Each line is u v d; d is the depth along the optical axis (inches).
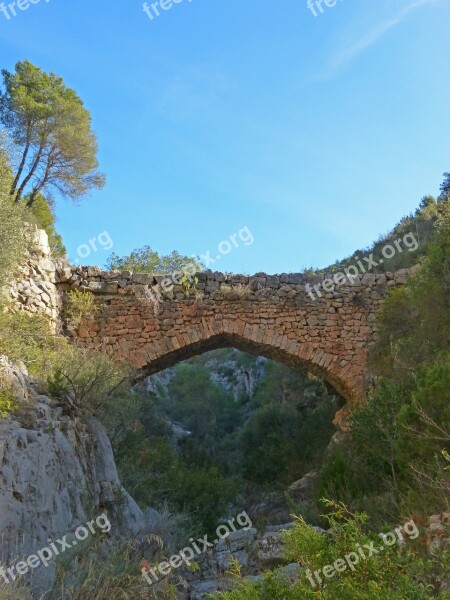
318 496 411.8
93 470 319.6
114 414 407.5
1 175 428.5
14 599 180.1
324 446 781.9
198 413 1198.3
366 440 419.8
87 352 473.7
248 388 1381.6
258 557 305.9
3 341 362.0
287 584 168.2
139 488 424.8
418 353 468.4
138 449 504.4
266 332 614.9
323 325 628.1
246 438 978.7
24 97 849.5
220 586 270.4
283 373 1085.8
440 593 148.2
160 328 589.6
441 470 264.1
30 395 313.0
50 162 900.0
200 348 630.5
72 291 579.5
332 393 836.0
